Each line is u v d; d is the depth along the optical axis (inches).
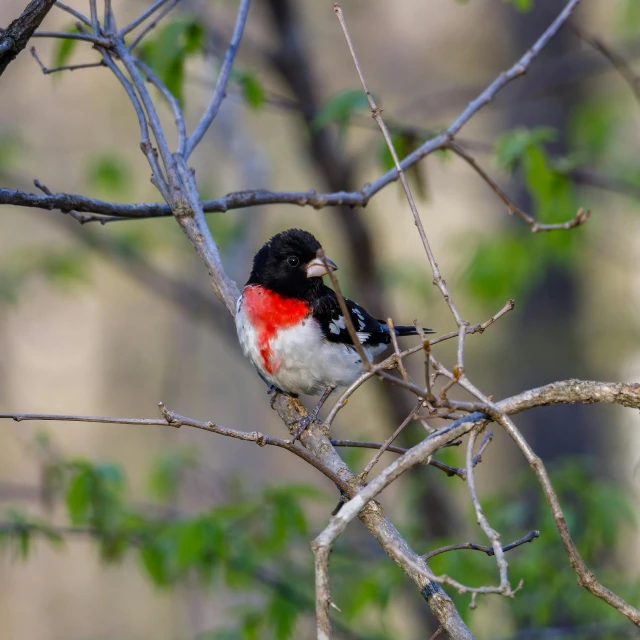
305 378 265.7
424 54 749.3
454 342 584.1
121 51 252.7
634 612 151.5
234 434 169.0
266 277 265.7
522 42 617.0
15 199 213.2
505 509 358.9
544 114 595.8
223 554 312.8
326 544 144.9
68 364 954.7
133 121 673.6
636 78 339.6
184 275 599.2
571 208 397.1
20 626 794.2
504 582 135.3
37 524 326.0
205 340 649.6
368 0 753.0
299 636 405.4
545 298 596.1
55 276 524.4
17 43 206.4
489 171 637.9
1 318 862.5
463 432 158.2
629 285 598.9
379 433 602.2
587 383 165.5
